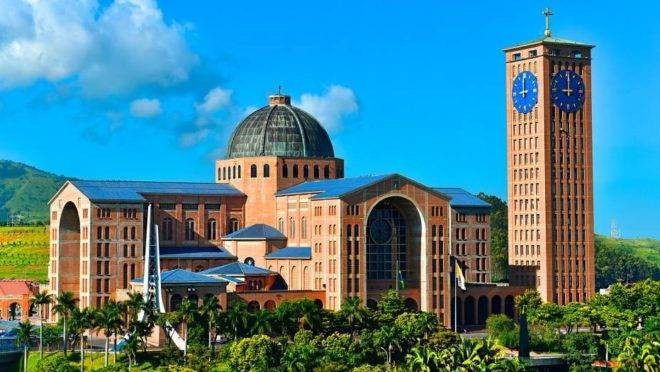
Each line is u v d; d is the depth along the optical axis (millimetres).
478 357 198875
